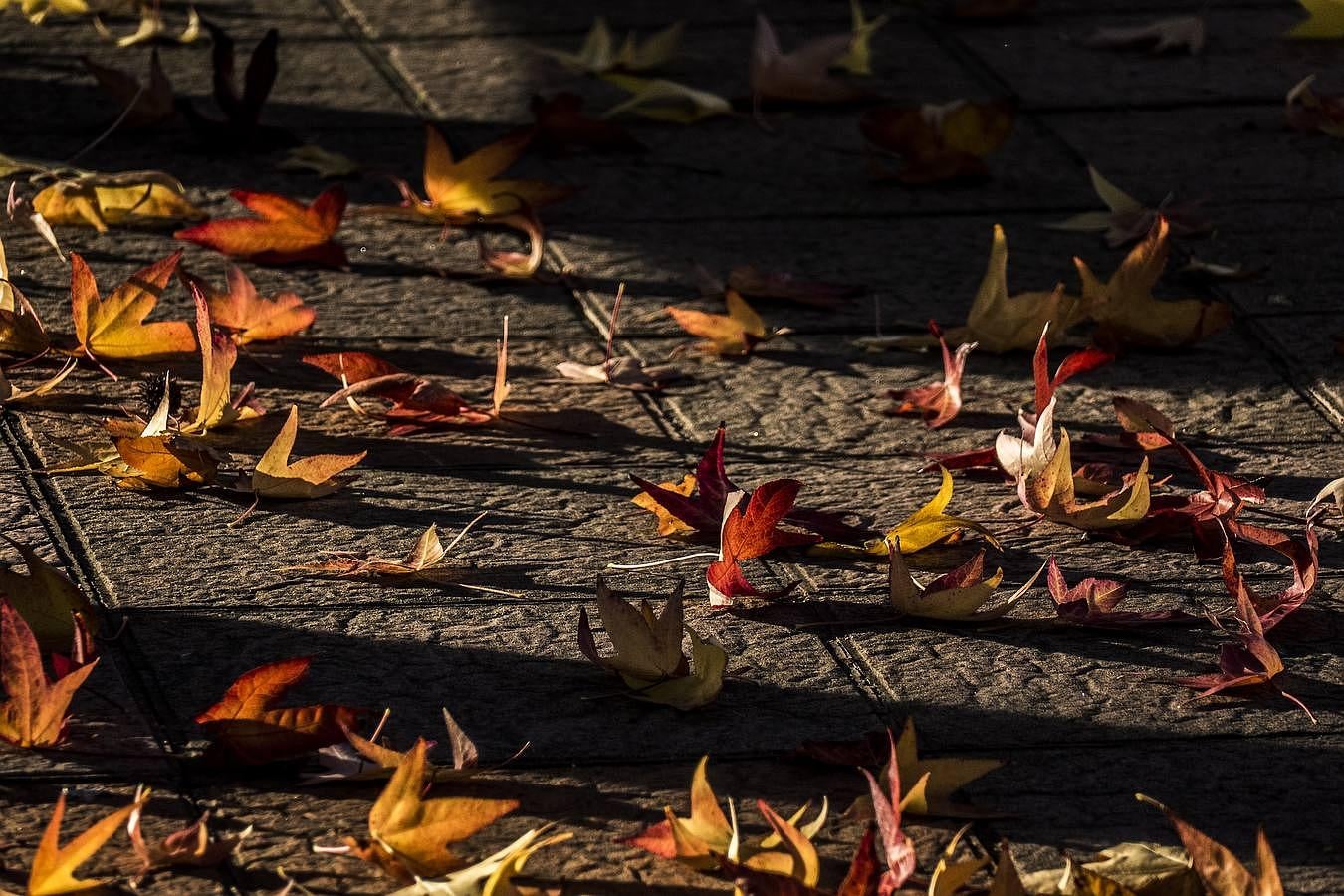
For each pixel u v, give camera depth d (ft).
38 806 17.60
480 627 21.54
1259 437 27.66
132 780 18.16
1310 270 34.24
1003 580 23.31
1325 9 46.06
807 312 32.45
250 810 17.75
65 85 43.42
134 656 20.48
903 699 20.26
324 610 21.76
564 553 23.59
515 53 47.78
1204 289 33.50
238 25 49.37
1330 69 46.55
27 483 24.80
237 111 39.34
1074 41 49.42
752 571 23.43
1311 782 18.80
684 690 20.03
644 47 46.19
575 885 16.74
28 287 31.71
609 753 18.97
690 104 43.91
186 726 19.13
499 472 26.02
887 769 18.19
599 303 32.50
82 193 34.42
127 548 23.13
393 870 16.39
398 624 21.52
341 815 17.71
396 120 41.96
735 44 49.21
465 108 42.96
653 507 24.35
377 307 31.94
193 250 34.17
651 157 40.55
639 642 19.93
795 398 28.86
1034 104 43.98
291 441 24.34
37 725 18.42
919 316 32.17
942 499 23.11
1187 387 29.53
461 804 16.31
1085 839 17.65
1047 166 40.04
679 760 18.89
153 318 30.66
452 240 35.37
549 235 35.73
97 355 28.71
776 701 20.15
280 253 33.35
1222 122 42.75
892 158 40.65
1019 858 17.31
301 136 40.55
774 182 39.06
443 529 24.16
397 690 20.01
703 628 21.80
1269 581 23.32
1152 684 20.74
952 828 17.80
